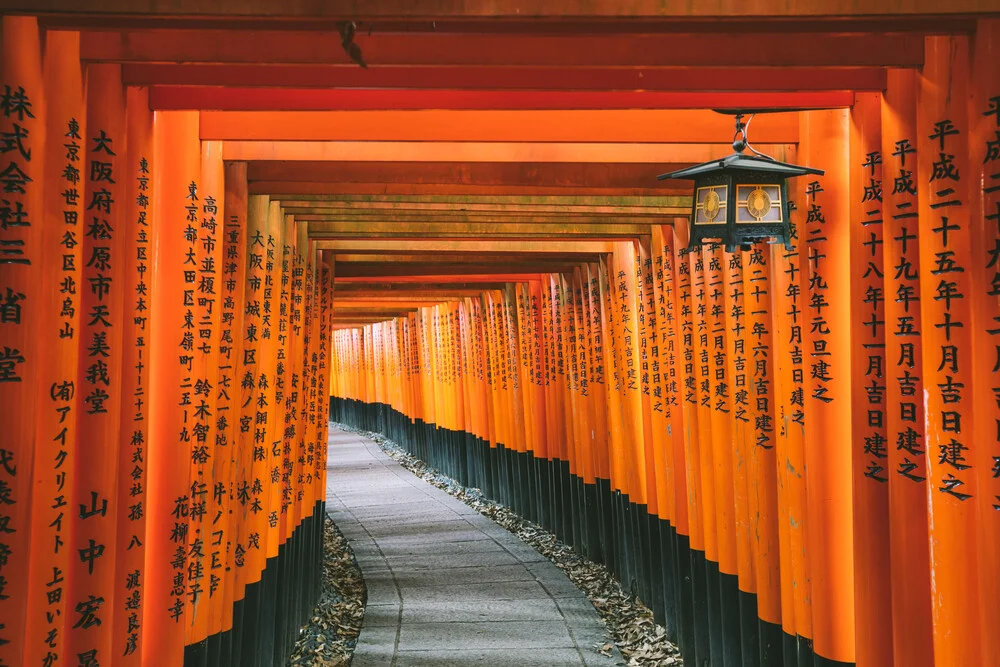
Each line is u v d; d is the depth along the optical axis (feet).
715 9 9.73
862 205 14.20
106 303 12.44
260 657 22.44
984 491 10.93
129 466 13.69
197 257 16.16
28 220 10.15
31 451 10.32
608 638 27.25
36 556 11.21
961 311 11.57
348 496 55.11
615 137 16.05
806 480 16.71
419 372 68.23
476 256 35.27
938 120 11.64
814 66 11.67
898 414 12.98
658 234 26.48
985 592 10.96
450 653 25.73
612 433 32.27
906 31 10.61
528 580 33.99
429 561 37.47
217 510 18.39
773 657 18.76
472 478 54.44
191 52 11.64
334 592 34.63
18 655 10.21
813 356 15.93
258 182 20.99
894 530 13.16
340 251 32.65
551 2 9.64
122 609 13.70
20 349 10.15
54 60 11.20
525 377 44.09
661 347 26.48
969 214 11.05
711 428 22.17
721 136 16.02
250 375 20.80
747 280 18.94
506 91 12.89
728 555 21.34
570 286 37.63
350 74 12.52
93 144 12.32
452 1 9.58
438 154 18.61
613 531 33.30
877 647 14.23
